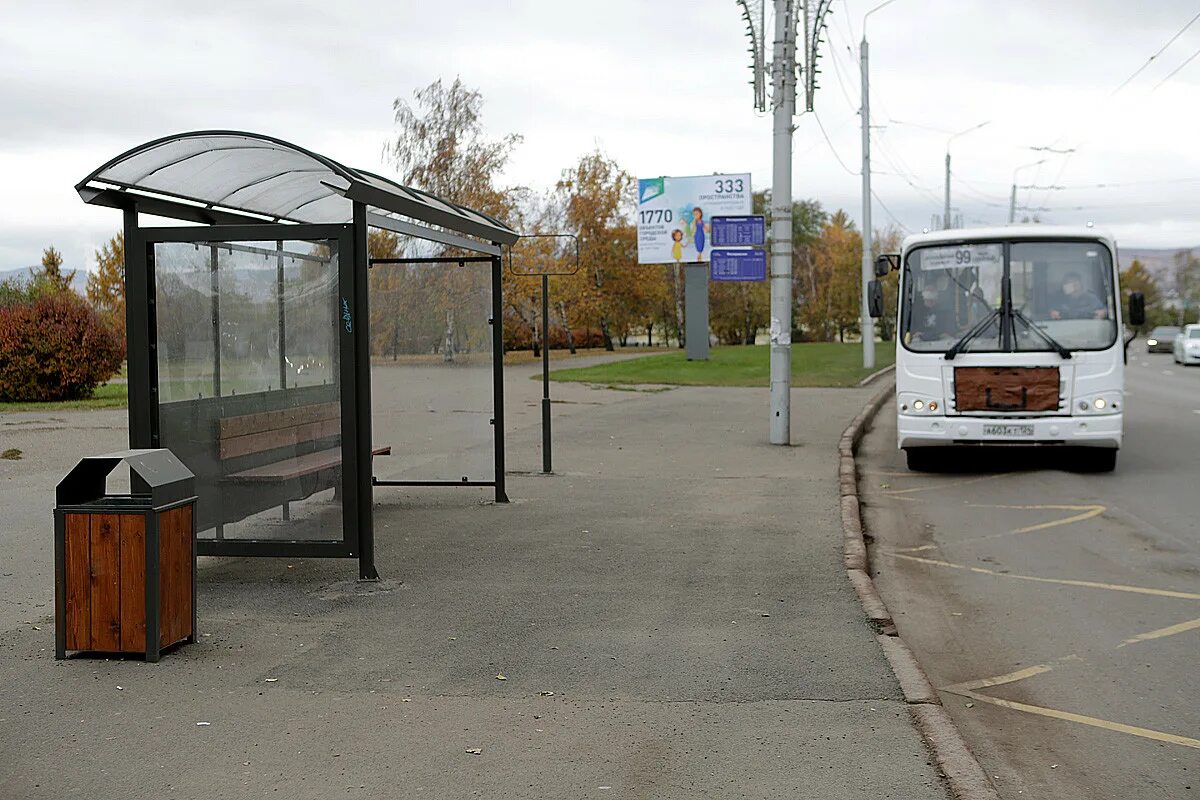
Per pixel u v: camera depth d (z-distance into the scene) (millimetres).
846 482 13156
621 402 26906
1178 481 13906
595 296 58188
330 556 8180
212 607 7418
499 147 47625
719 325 82562
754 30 18688
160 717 5312
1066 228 14523
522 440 18625
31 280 31203
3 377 25766
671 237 45000
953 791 4453
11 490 12430
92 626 6207
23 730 5137
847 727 5160
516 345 61312
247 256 8773
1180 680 6242
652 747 4934
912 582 8781
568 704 5504
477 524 10625
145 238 8055
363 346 7984
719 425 21125
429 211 8781
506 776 4621
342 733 5105
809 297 98188
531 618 7160
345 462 8117
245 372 8781
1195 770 4961
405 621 7078
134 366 8133
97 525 6176
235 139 7465
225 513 8508
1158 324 136125
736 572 8516
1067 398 14250
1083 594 8281
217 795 4426
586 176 62562
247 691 5695
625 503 11883
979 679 6312
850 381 33906
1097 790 4742
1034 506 12289
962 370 14445
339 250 7906
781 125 17328
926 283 14758
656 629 6891
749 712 5375
